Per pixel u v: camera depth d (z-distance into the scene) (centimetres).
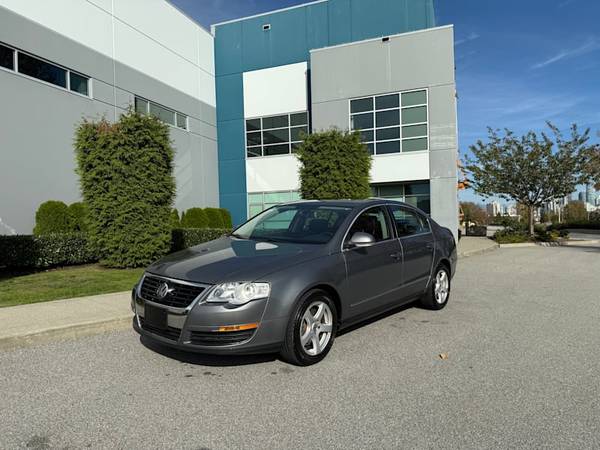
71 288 751
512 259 1371
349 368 408
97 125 1003
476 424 303
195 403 336
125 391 358
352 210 517
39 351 459
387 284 520
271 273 393
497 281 924
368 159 1445
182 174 1991
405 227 589
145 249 994
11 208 1196
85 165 988
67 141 1378
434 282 626
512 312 631
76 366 415
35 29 1278
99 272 953
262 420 309
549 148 1973
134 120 985
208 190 2184
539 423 304
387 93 1858
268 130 2183
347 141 1411
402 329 539
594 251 1612
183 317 374
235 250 452
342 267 450
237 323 368
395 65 1845
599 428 297
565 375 391
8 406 332
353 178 1392
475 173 2123
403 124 1842
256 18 2195
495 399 342
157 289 401
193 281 385
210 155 2211
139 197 987
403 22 1958
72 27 1412
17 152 1214
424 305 642
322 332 429
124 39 1647
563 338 503
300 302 401
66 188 1367
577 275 1007
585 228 3762
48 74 1334
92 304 620
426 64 1803
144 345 478
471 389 361
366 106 1895
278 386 367
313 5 2092
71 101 1401
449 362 424
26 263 942
